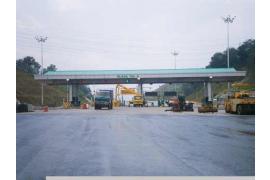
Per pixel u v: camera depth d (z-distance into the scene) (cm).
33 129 2338
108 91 5328
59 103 7419
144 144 1677
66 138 1895
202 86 8812
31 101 6619
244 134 2050
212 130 2252
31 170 1177
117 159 1333
